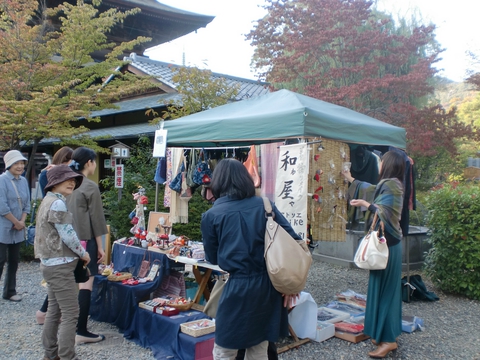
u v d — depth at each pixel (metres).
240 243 2.48
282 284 2.36
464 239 5.39
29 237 4.15
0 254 5.00
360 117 5.07
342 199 4.46
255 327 2.43
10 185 5.11
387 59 11.64
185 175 5.38
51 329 3.34
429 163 13.44
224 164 2.67
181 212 5.47
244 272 2.46
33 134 7.83
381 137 4.85
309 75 12.16
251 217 2.53
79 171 3.76
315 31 11.95
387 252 3.48
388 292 3.65
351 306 4.80
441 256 5.61
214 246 2.62
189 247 4.45
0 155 11.58
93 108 9.07
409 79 10.98
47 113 8.35
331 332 4.04
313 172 4.09
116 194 7.92
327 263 7.50
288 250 2.41
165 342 3.67
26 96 8.20
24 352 3.73
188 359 3.39
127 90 8.94
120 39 17.53
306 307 3.96
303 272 2.39
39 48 8.23
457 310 5.02
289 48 12.30
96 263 3.81
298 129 3.88
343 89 10.92
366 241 3.56
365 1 11.85
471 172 13.59
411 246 6.90
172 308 3.90
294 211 3.76
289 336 3.99
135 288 4.11
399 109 11.14
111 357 3.61
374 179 5.18
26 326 4.38
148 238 4.82
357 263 3.56
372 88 10.98
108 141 10.63
